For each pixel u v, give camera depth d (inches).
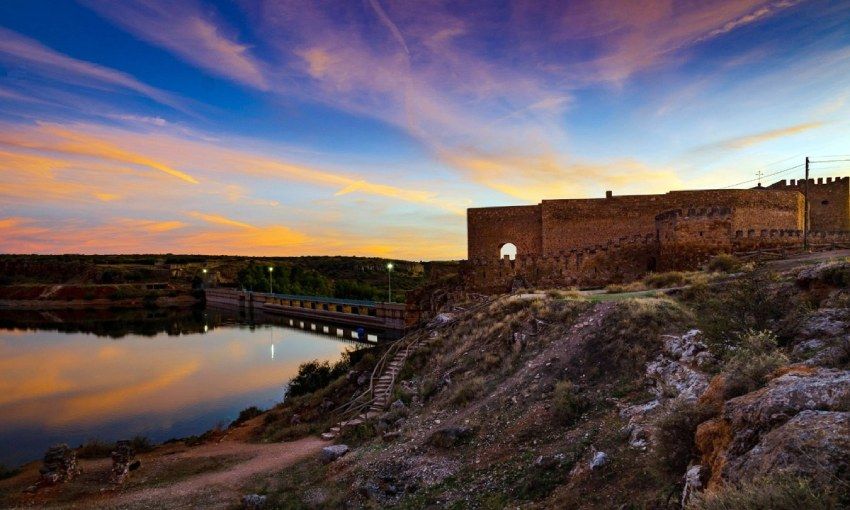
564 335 751.1
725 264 1133.1
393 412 781.9
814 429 207.3
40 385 1740.9
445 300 1867.6
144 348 2559.1
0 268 7500.0
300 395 1220.5
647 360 579.2
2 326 3698.3
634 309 714.2
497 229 2110.0
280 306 4242.1
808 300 543.5
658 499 290.7
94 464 850.1
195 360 2161.7
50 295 5654.5
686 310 688.4
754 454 220.1
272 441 885.2
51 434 1178.0
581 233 1962.4
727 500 189.9
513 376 701.3
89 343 2802.7
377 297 4335.6
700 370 479.2
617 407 492.7
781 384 271.1
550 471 416.5
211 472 732.7
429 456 554.6
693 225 1412.4
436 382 847.7
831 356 392.2
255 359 2146.9
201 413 1321.4
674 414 326.3
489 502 408.2
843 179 2117.4
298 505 522.3
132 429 1199.6
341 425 840.9
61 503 649.6
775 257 1209.4
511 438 519.8
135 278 6663.4
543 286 1706.4
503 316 1021.2
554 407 541.6
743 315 546.0
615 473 362.0
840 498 169.5
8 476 845.2
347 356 1437.0
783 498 171.2
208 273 6476.4
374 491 511.2
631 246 1588.3
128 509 586.2
